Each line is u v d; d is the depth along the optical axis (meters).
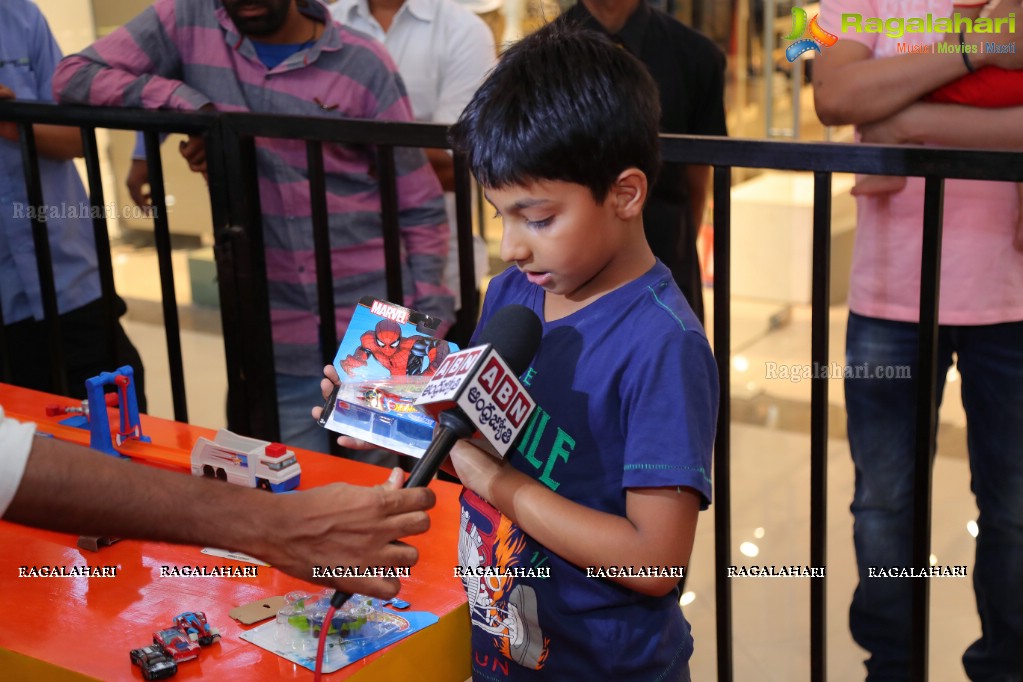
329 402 1.39
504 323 1.22
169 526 1.19
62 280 2.77
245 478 1.66
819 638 1.87
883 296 2.15
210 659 1.26
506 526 1.29
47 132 2.63
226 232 2.22
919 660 1.79
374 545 1.19
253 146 2.21
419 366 1.38
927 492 1.74
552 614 1.27
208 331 5.06
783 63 4.83
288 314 2.56
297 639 1.29
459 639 1.38
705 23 4.91
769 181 5.40
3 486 1.14
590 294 1.26
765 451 3.71
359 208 2.51
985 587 2.13
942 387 2.20
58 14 5.27
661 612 1.29
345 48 2.50
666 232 2.58
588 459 1.24
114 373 1.82
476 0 3.84
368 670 1.25
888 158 1.62
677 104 2.67
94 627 1.33
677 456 1.15
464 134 1.24
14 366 2.80
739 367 4.51
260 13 2.39
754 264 5.17
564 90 1.13
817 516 1.83
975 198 2.02
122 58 2.54
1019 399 2.06
